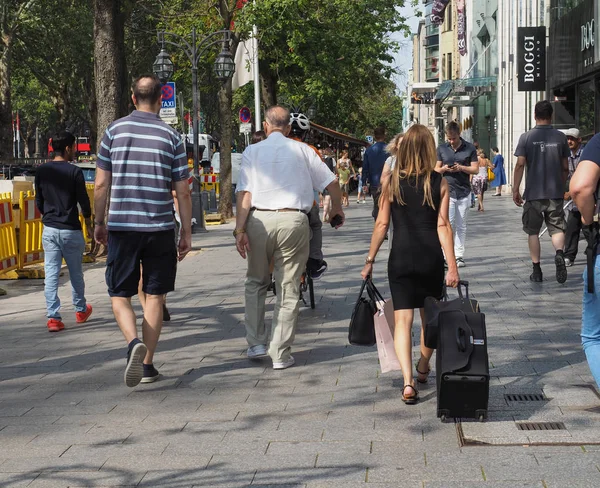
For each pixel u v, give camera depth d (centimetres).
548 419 653
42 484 559
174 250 817
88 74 5566
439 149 1497
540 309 1103
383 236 738
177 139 817
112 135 805
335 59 4400
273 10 3222
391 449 601
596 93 2991
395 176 717
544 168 1302
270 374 830
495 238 2038
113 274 802
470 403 648
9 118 5112
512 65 4534
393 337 754
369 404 714
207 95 6625
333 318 1102
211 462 589
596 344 624
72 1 4956
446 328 650
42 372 876
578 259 1617
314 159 877
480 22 6406
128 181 796
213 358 907
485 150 6019
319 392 758
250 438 637
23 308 1301
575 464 559
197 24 3147
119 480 562
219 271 1617
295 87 4653
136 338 762
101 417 705
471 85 5278
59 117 6128
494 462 567
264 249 860
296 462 582
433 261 709
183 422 683
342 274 1496
